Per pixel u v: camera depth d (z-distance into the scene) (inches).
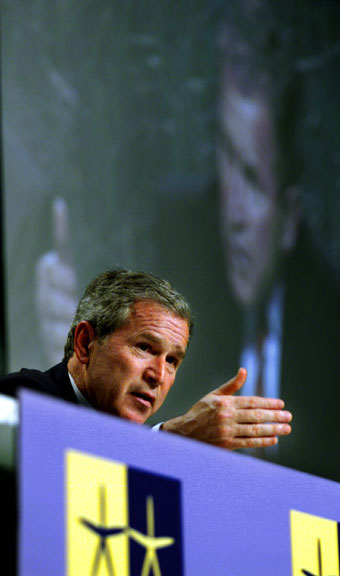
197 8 444.5
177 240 418.9
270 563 122.1
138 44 421.7
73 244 384.8
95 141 400.2
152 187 414.9
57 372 185.6
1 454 98.8
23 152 375.6
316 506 133.6
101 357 183.6
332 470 448.5
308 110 474.0
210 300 424.2
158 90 424.5
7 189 368.8
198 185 428.8
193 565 111.2
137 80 418.9
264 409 151.1
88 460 102.2
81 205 390.3
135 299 184.5
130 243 403.2
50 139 385.1
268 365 437.1
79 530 99.3
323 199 470.3
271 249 447.8
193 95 435.2
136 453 108.0
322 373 454.6
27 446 95.9
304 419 443.5
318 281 461.4
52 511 97.0
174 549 109.3
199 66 439.8
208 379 417.4
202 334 418.9
